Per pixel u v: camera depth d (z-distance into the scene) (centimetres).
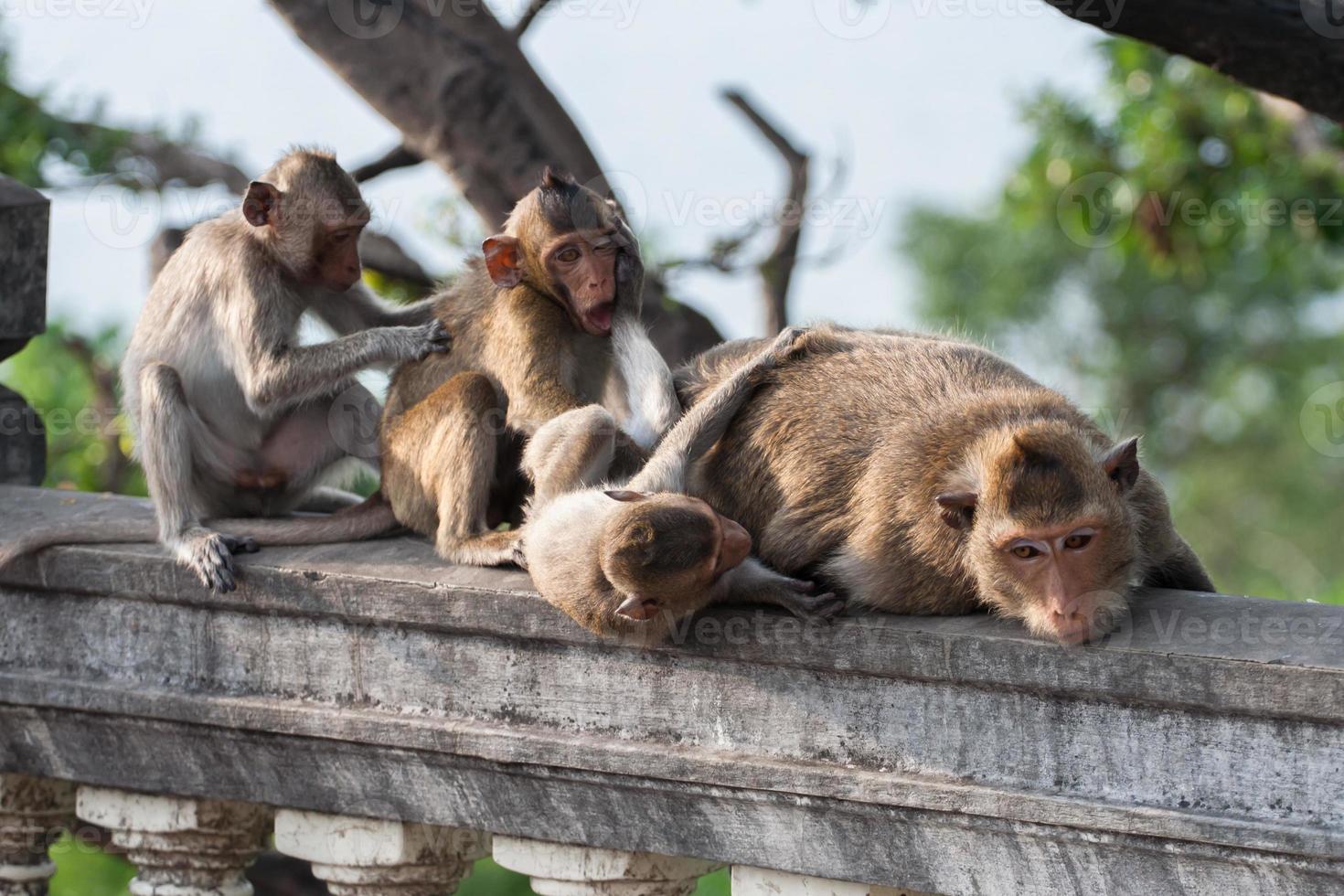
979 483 627
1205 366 3947
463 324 818
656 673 662
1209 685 565
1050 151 1537
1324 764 554
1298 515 3931
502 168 1203
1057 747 597
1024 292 4091
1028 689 598
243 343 817
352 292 881
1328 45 782
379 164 1302
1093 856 592
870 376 713
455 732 685
